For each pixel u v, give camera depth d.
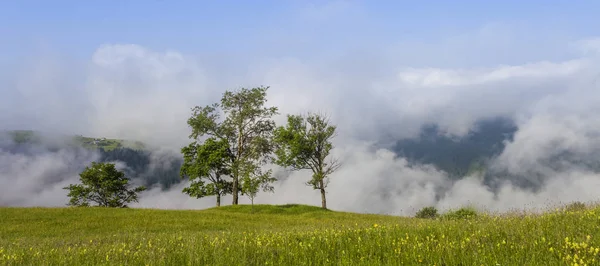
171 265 8.27
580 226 9.11
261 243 10.45
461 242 7.96
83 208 40.28
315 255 8.03
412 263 6.81
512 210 14.59
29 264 8.97
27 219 31.84
